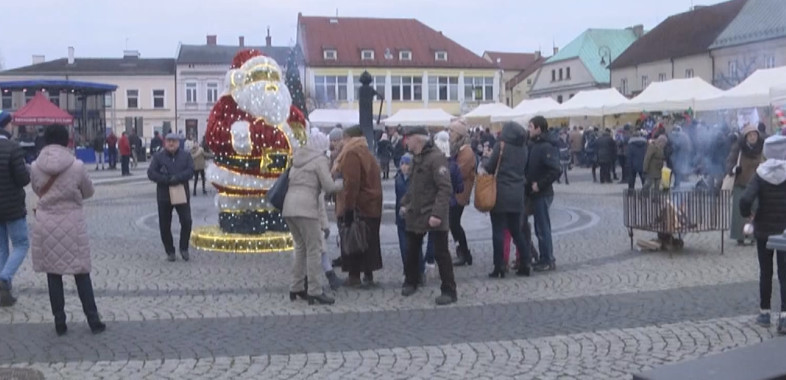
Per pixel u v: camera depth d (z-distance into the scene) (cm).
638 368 688
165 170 1221
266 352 747
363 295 995
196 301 963
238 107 1317
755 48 5878
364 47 7531
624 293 991
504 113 3934
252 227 1352
